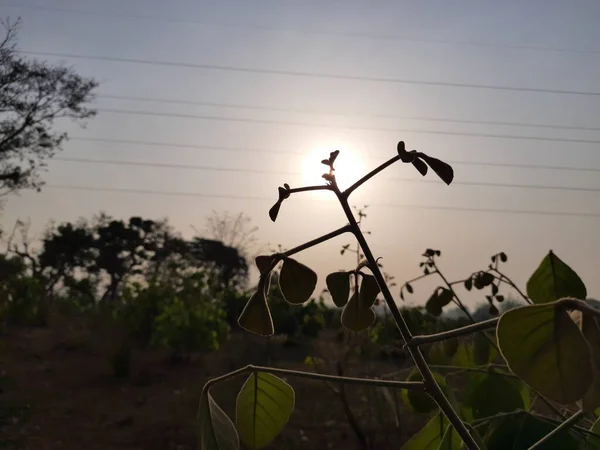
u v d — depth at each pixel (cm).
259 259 82
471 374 155
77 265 2477
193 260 2289
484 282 186
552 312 52
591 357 50
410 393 152
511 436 112
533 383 51
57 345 923
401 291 253
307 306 1035
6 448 441
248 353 860
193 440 476
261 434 95
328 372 665
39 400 587
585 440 95
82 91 1838
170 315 849
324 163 83
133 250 2380
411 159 80
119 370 721
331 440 455
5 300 1059
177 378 721
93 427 509
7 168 1817
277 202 81
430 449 108
